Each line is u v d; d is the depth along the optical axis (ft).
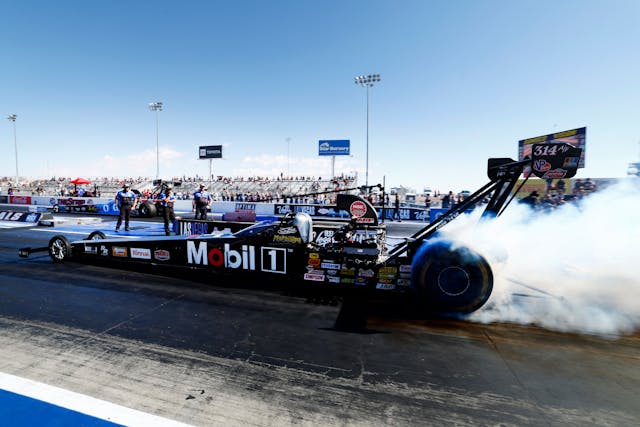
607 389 6.81
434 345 8.63
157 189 47.01
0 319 9.90
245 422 5.76
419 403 6.34
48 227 32.76
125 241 15.48
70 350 8.10
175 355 7.95
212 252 13.84
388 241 25.23
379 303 11.60
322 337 9.00
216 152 106.63
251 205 53.31
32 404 6.11
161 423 5.69
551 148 9.84
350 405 6.25
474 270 9.97
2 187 116.06
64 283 13.55
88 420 5.73
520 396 6.57
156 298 11.93
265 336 9.02
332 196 64.95
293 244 12.57
